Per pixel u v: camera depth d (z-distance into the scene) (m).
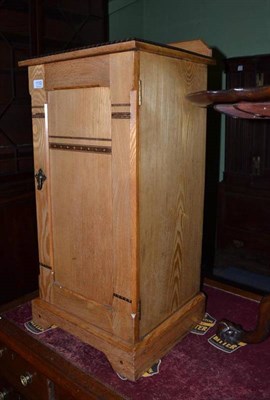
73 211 0.83
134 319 0.75
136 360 0.75
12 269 1.85
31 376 0.87
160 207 0.78
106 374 0.77
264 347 0.87
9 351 0.93
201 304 0.95
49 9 1.85
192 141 0.86
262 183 2.26
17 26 1.74
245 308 1.03
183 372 0.78
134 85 0.67
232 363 0.81
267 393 0.73
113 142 0.72
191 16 2.80
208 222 2.75
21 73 1.80
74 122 0.78
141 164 0.71
